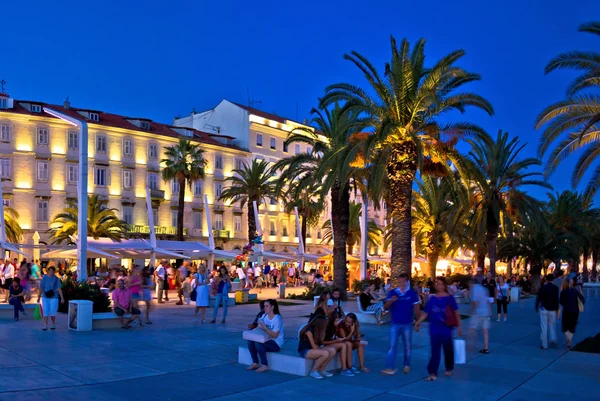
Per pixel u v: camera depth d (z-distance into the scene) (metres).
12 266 29.89
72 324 16.09
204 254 44.00
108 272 37.31
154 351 12.81
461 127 21.86
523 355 13.32
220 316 21.30
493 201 34.34
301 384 9.88
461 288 32.78
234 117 71.00
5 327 16.34
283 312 23.81
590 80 18.55
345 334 11.07
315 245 77.56
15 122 52.31
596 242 62.56
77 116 56.31
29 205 52.53
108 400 8.48
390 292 11.26
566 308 14.66
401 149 21.58
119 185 58.22
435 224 41.62
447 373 10.77
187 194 63.72
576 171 20.78
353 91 22.20
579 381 10.47
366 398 9.02
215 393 9.13
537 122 20.31
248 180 53.69
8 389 8.85
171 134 63.78
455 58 20.84
